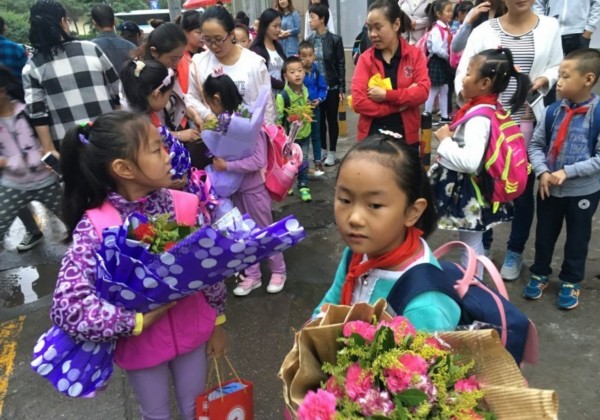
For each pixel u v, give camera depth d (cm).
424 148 468
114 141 152
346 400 96
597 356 262
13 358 291
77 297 145
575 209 281
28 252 418
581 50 265
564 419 224
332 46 550
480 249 280
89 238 154
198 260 140
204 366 188
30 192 361
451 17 697
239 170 306
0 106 338
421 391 91
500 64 248
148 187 164
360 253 128
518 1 295
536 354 133
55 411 249
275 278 340
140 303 149
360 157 122
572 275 293
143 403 181
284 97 487
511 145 251
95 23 466
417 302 123
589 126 268
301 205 486
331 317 116
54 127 362
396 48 348
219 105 306
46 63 349
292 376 110
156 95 290
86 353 153
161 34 330
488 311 129
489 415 98
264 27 531
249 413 184
